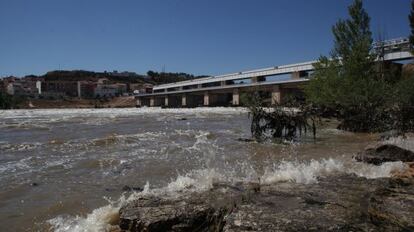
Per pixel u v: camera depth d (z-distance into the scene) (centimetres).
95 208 731
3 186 905
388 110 2323
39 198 804
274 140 1838
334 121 3036
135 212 591
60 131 2341
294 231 469
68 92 19038
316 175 840
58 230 620
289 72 6994
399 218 495
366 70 3120
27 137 1986
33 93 17512
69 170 1093
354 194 627
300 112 2019
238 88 8219
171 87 12019
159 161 1232
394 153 1084
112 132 2225
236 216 528
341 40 3288
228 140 1842
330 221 495
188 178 827
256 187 702
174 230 552
